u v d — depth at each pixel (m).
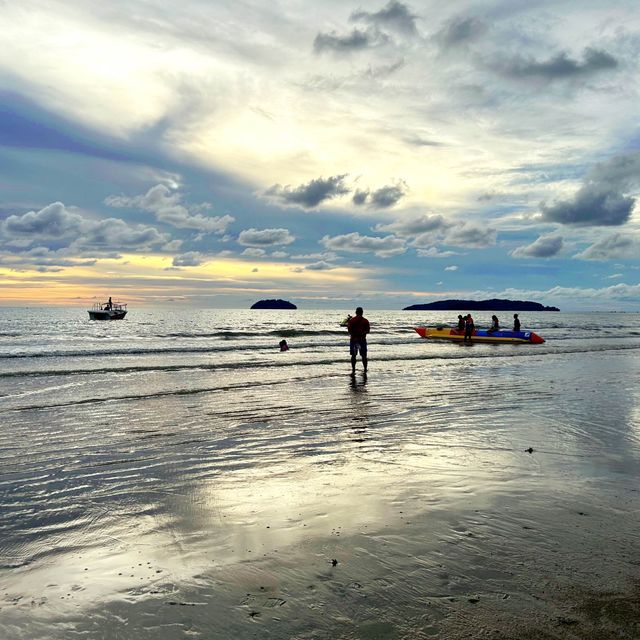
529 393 11.63
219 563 3.36
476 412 9.30
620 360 20.52
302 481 5.24
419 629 2.59
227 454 6.39
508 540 3.73
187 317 113.44
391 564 3.34
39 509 4.46
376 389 12.22
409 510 4.36
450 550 3.56
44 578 3.15
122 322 75.19
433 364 18.50
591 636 2.52
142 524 4.09
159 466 5.86
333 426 8.11
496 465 5.83
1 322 72.88
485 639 2.50
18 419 8.55
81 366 16.58
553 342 33.84
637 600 2.89
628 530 3.96
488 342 32.25
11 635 2.51
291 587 3.04
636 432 7.65
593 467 5.77
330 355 21.89
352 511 4.34
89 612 2.75
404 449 6.62
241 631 2.58
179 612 2.76
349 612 2.76
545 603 2.85
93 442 7.02
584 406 9.94
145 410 9.42
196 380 13.59
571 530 3.94
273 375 14.84
